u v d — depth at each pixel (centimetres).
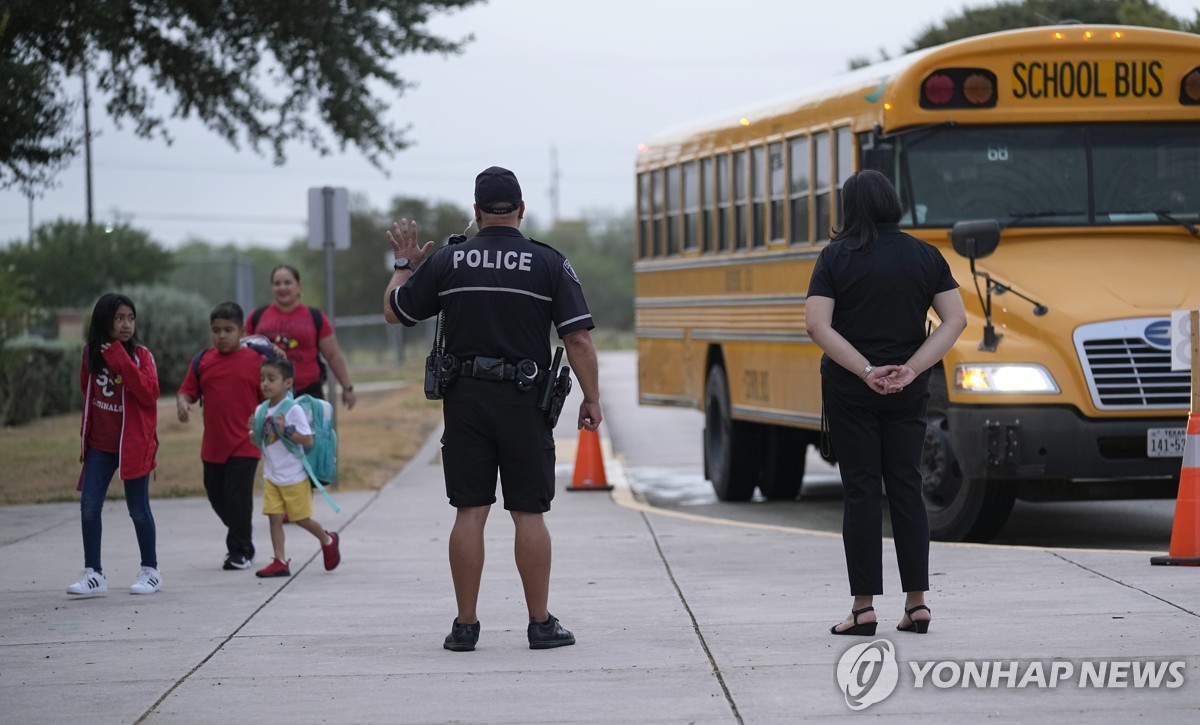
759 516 1441
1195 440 915
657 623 788
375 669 696
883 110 1206
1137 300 1094
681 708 609
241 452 1020
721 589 891
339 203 1619
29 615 859
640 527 1209
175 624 824
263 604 886
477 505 730
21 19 1492
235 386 1020
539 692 643
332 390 1595
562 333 720
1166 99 1208
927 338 718
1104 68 1199
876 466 724
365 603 882
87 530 932
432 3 1881
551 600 870
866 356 715
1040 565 927
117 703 643
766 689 635
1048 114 1198
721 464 1564
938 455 1152
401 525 1266
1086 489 1127
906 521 725
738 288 1509
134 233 3975
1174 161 1206
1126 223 1188
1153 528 1291
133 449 928
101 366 928
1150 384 1072
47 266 3834
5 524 1302
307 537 1195
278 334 1241
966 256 1090
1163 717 580
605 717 598
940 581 881
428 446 2103
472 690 649
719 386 1570
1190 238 1198
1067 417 1070
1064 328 1079
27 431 2339
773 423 1424
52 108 1491
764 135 1448
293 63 1839
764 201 1452
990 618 765
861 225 720
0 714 626
